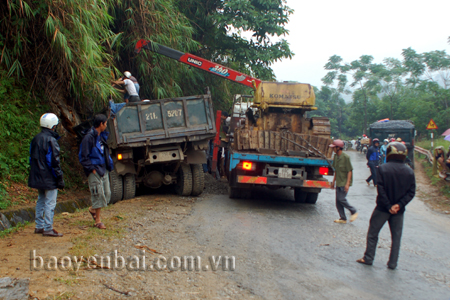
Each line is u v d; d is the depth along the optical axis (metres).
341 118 93.25
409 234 6.78
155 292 3.86
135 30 12.09
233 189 9.58
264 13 17.59
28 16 7.83
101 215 7.00
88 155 5.70
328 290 4.11
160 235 5.93
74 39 8.25
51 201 5.49
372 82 66.06
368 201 10.44
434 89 44.97
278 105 10.03
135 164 9.14
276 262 4.95
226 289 4.03
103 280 4.05
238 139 8.79
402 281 4.46
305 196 9.56
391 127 20.91
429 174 16.03
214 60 18.38
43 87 9.52
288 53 18.16
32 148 5.39
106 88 9.19
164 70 13.12
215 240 5.83
